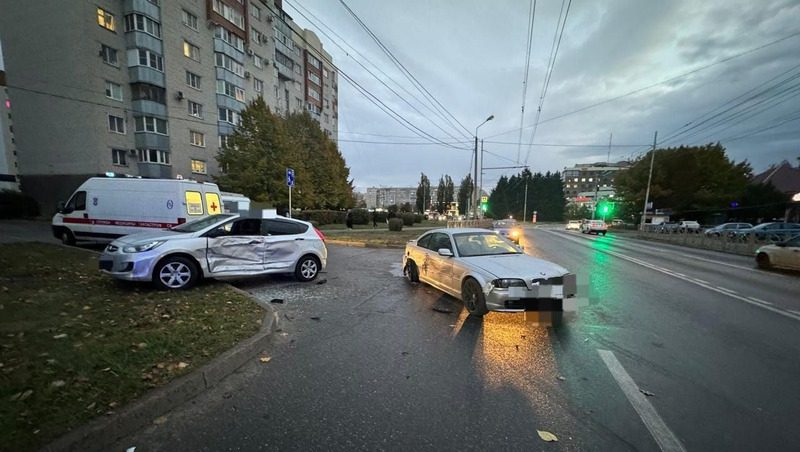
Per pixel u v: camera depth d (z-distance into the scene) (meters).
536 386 3.28
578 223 46.53
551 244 19.89
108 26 25.28
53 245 9.65
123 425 2.45
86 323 4.14
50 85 25.16
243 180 27.00
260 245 7.11
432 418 2.73
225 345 3.76
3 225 17.83
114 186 10.71
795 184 42.12
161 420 2.63
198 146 31.08
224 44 33.09
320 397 3.01
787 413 2.89
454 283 6.07
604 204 58.12
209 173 32.09
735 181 39.38
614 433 2.58
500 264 5.58
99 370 3.03
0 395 2.55
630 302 6.54
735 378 3.52
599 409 2.91
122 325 4.15
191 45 30.31
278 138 28.64
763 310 6.10
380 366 3.65
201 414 2.72
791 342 4.54
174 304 5.16
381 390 3.15
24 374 2.85
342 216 32.44
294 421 2.65
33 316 4.26
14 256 7.64
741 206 38.41
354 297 6.55
